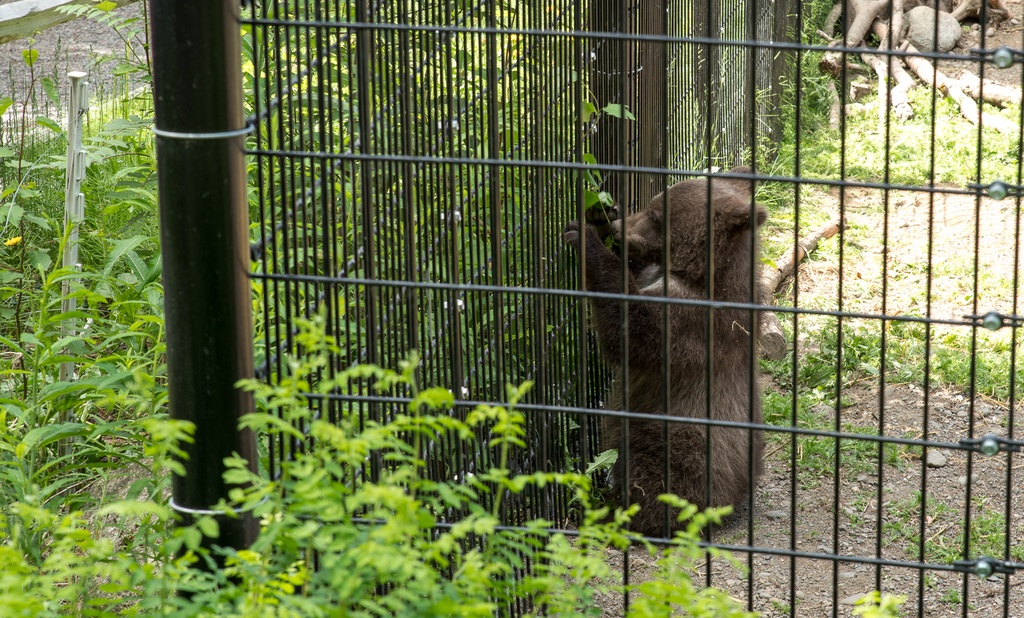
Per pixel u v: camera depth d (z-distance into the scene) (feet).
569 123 16.66
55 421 16.19
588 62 17.11
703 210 18.22
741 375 18.76
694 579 16.17
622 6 9.98
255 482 8.85
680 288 18.19
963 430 21.03
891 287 27.07
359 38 10.00
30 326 18.89
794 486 9.78
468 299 14.25
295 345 10.50
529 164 9.55
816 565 16.63
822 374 22.72
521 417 9.37
